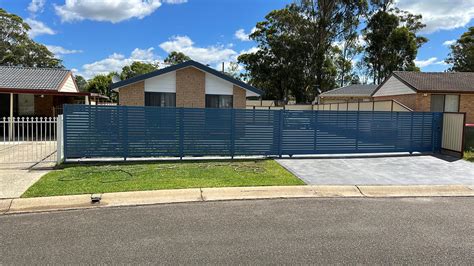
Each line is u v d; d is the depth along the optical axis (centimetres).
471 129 1302
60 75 1984
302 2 4319
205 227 491
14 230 471
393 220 537
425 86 2041
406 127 1236
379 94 2536
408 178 842
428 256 400
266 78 4488
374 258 393
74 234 458
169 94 1702
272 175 832
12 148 1244
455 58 5288
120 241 434
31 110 1942
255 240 443
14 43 4572
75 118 952
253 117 1084
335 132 1168
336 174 870
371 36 4669
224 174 827
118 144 988
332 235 465
